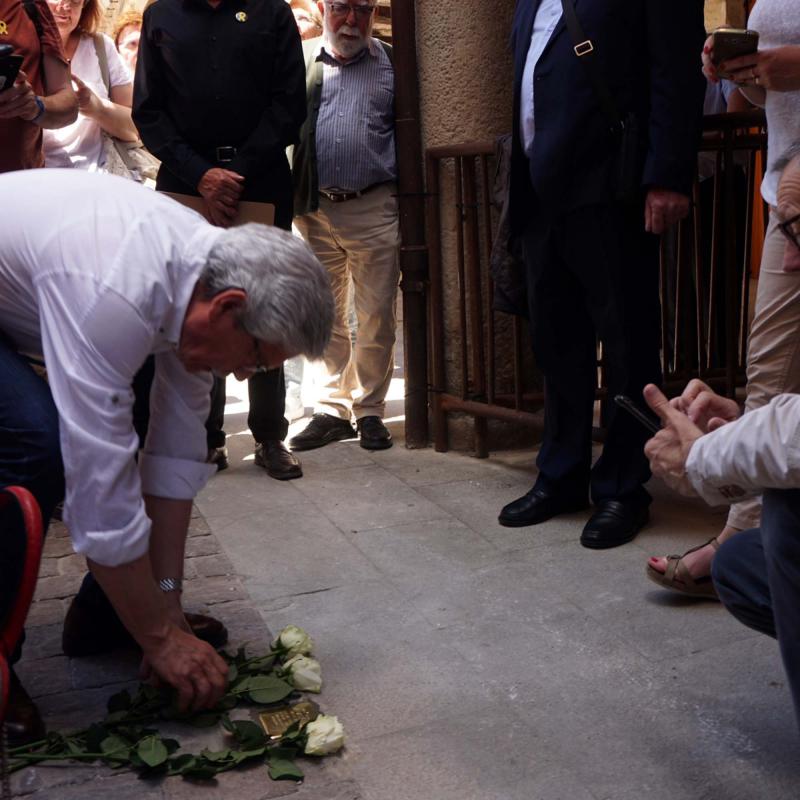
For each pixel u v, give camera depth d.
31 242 2.14
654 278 3.54
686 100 3.28
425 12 4.46
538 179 3.45
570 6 3.37
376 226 4.56
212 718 2.44
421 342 4.62
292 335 2.08
